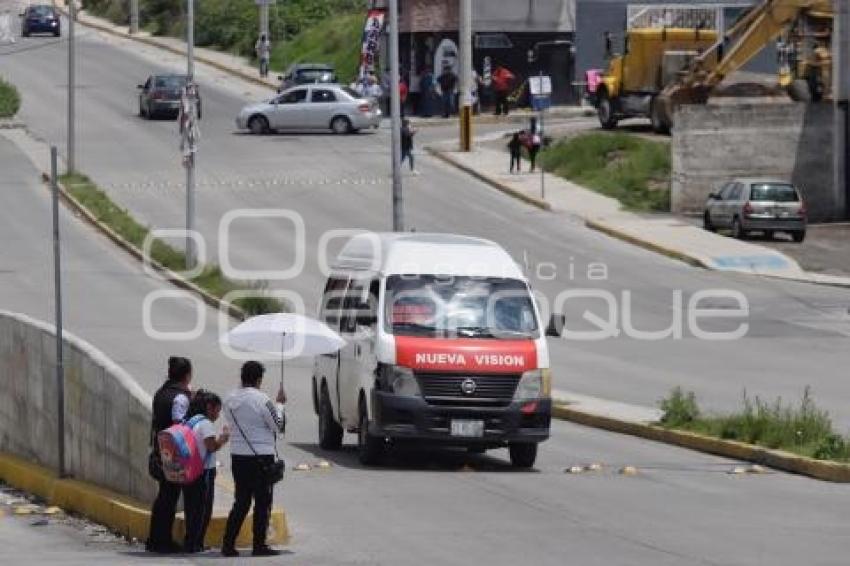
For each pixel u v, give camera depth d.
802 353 81.25
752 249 110.75
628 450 55.72
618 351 81.94
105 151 146.12
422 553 36.16
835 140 126.94
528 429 49.59
